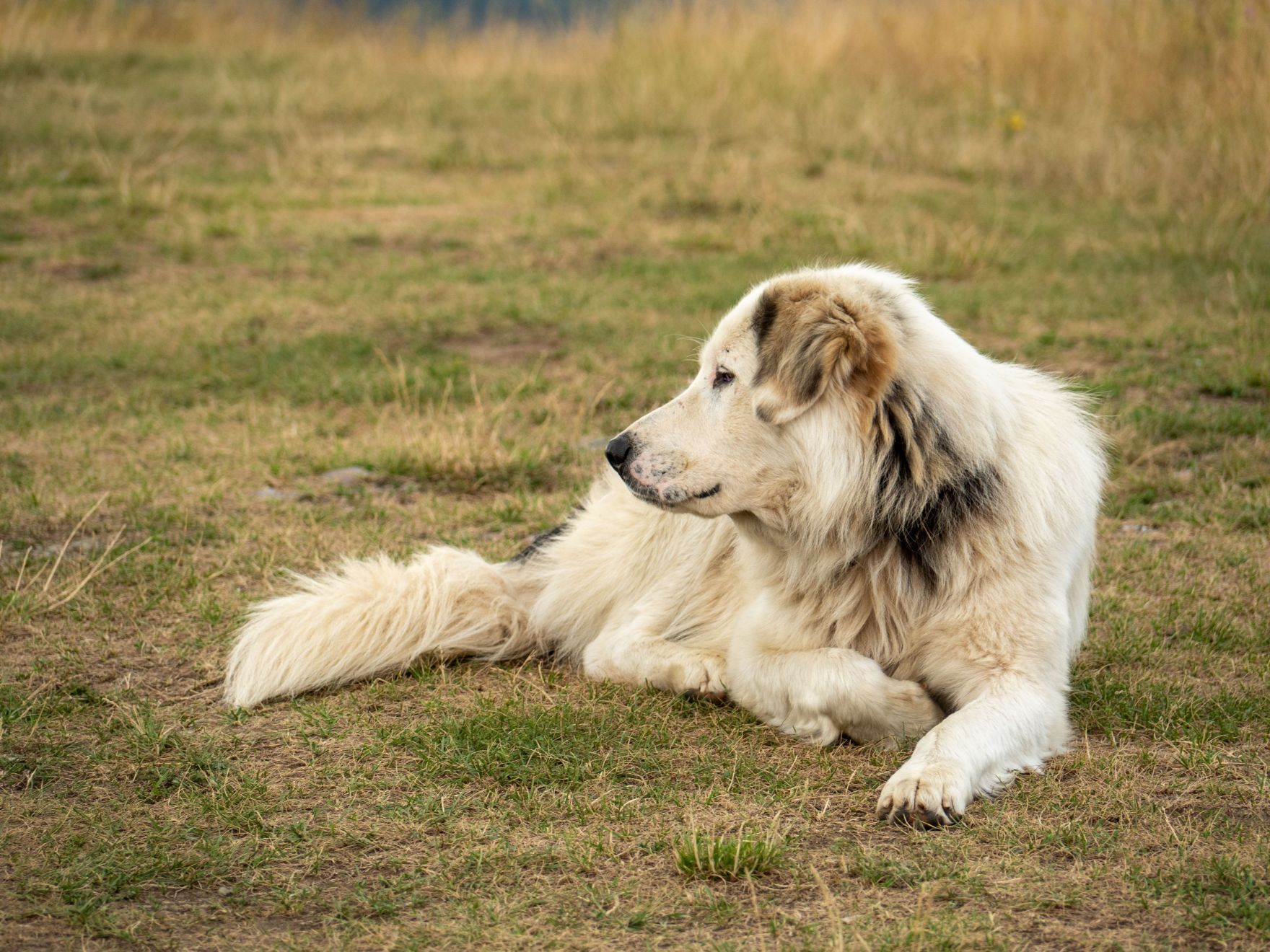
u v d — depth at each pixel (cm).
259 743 517
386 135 1995
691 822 444
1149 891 391
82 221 1519
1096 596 662
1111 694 547
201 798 465
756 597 562
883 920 379
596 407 984
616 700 564
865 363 490
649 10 2328
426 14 2680
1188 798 455
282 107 2083
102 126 1961
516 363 1089
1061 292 1252
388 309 1223
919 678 522
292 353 1098
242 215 1564
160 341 1125
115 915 391
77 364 1061
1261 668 571
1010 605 500
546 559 665
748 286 1273
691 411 529
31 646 600
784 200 1602
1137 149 1719
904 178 1755
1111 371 1020
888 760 491
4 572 677
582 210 1605
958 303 1201
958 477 500
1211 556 710
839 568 519
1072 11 2050
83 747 507
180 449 876
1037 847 422
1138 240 1428
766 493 520
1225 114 1664
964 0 2219
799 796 462
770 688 526
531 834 439
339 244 1463
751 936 374
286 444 893
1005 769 471
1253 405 948
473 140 1955
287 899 398
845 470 499
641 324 1172
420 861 422
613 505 661
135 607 640
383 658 596
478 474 864
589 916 387
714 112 2016
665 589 625
